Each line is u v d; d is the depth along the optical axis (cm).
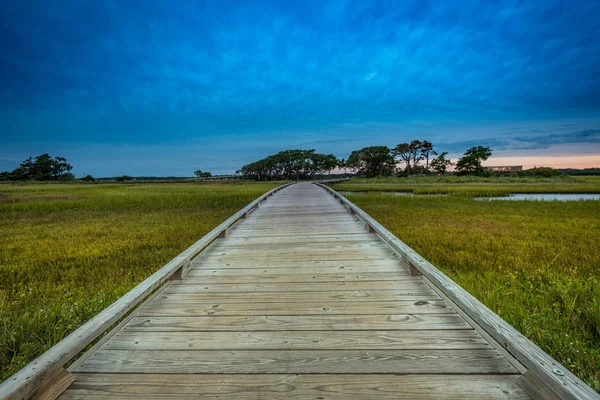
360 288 311
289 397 161
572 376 136
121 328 236
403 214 1168
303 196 1512
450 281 245
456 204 1511
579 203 1438
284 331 229
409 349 201
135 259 600
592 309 323
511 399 157
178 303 283
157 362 192
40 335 295
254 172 11325
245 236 586
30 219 1171
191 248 382
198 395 163
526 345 159
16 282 493
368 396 162
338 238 547
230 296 298
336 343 211
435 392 163
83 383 174
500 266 490
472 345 204
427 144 8394
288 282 334
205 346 210
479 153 6103
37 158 9200
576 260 524
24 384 135
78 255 645
